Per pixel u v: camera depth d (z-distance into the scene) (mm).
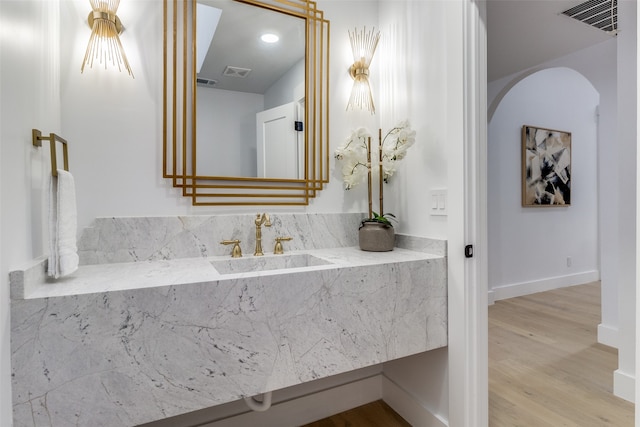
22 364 841
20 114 897
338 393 1769
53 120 1209
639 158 802
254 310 1092
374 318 1307
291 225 1700
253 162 1651
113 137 1388
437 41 1547
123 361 935
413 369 1683
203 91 1556
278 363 1128
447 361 1483
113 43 1386
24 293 844
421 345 1413
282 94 1709
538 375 2082
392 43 1847
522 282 3789
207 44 1568
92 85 1354
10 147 836
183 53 1511
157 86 1464
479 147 1436
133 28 1427
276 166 1700
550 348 2463
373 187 1936
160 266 1299
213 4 1585
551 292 3900
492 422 1632
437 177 1548
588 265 4359
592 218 4383
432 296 1440
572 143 4164
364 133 1748
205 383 1025
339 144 1865
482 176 1445
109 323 921
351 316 1258
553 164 3971
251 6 1656
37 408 854
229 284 1058
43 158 1088
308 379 1177
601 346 2494
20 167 898
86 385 898
